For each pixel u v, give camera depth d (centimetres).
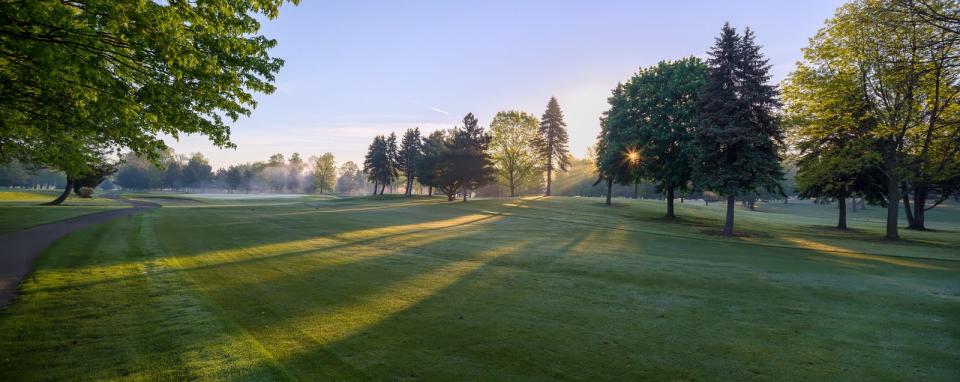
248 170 15750
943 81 2244
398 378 521
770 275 1259
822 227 3541
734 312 855
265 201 7069
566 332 712
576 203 5219
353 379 515
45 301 818
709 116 2677
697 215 4188
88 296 861
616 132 3744
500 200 5656
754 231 2919
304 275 1135
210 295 895
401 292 970
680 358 608
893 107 2577
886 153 2636
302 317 764
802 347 662
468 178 5631
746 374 558
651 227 3014
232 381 498
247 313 780
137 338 632
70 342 612
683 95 3253
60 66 749
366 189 16700
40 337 629
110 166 4772
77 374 509
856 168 2738
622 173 3781
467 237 2150
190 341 623
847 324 784
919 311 879
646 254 1686
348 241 1894
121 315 741
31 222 2325
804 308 894
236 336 652
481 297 940
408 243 1870
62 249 1441
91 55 763
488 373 543
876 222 4769
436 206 4797
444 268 1288
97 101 950
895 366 593
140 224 2406
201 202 6638
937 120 2336
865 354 637
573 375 543
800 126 3022
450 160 5634
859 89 2697
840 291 1058
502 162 7300
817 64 2862
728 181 2616
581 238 2225
